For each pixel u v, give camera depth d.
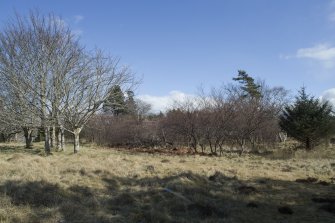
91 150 24.86
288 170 15.23
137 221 7.48
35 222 7.07
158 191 9.67
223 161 18.09
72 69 21.78
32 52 21.62
